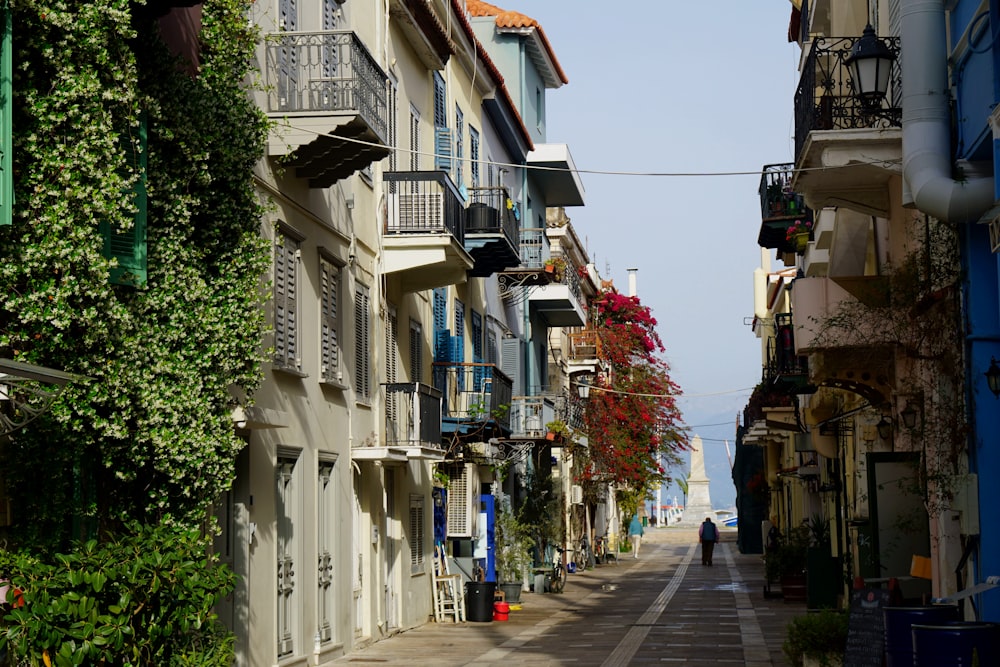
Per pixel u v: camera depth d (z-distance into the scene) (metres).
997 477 16.28
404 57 28.34
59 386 12.69
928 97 16.23
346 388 23.95
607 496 71.62
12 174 11.93
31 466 12.97
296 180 21.28
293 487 21.02
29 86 12.34
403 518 28.19
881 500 20.92
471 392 32.38
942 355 17.56
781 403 45.59
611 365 61.16
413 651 23.86
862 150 17.86
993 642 12.86
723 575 48.84
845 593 29.92
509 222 31.95
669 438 63.31
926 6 16.34
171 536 13.30
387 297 27.30
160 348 14.39
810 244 30.92
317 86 20.56
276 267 20.17
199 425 14.79
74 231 12.52
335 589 22.97
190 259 15.34
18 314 12.31
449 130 31.62
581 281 56.41
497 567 37.12
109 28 13.05
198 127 15.48
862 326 20.08
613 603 35.66
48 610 11.59
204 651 14.48
